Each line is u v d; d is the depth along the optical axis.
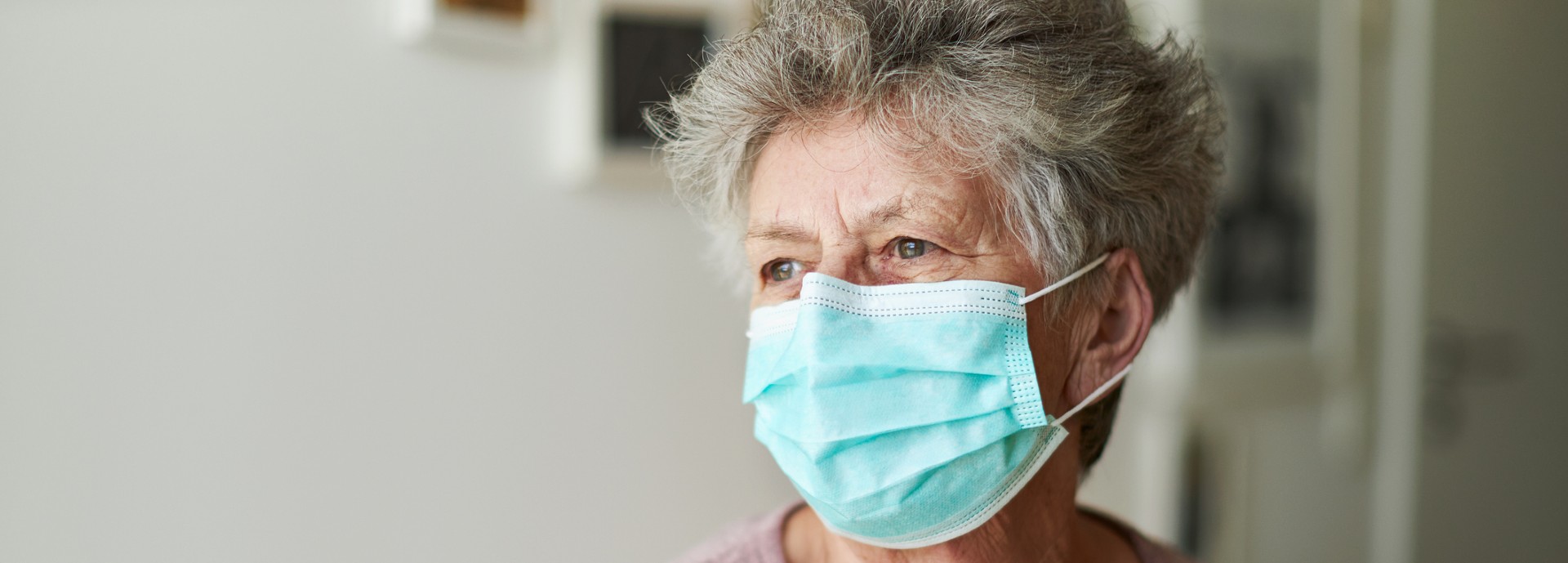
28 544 1.38
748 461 2.09
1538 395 2.38
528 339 1.81
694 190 1.09
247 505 1.55
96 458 1.43
